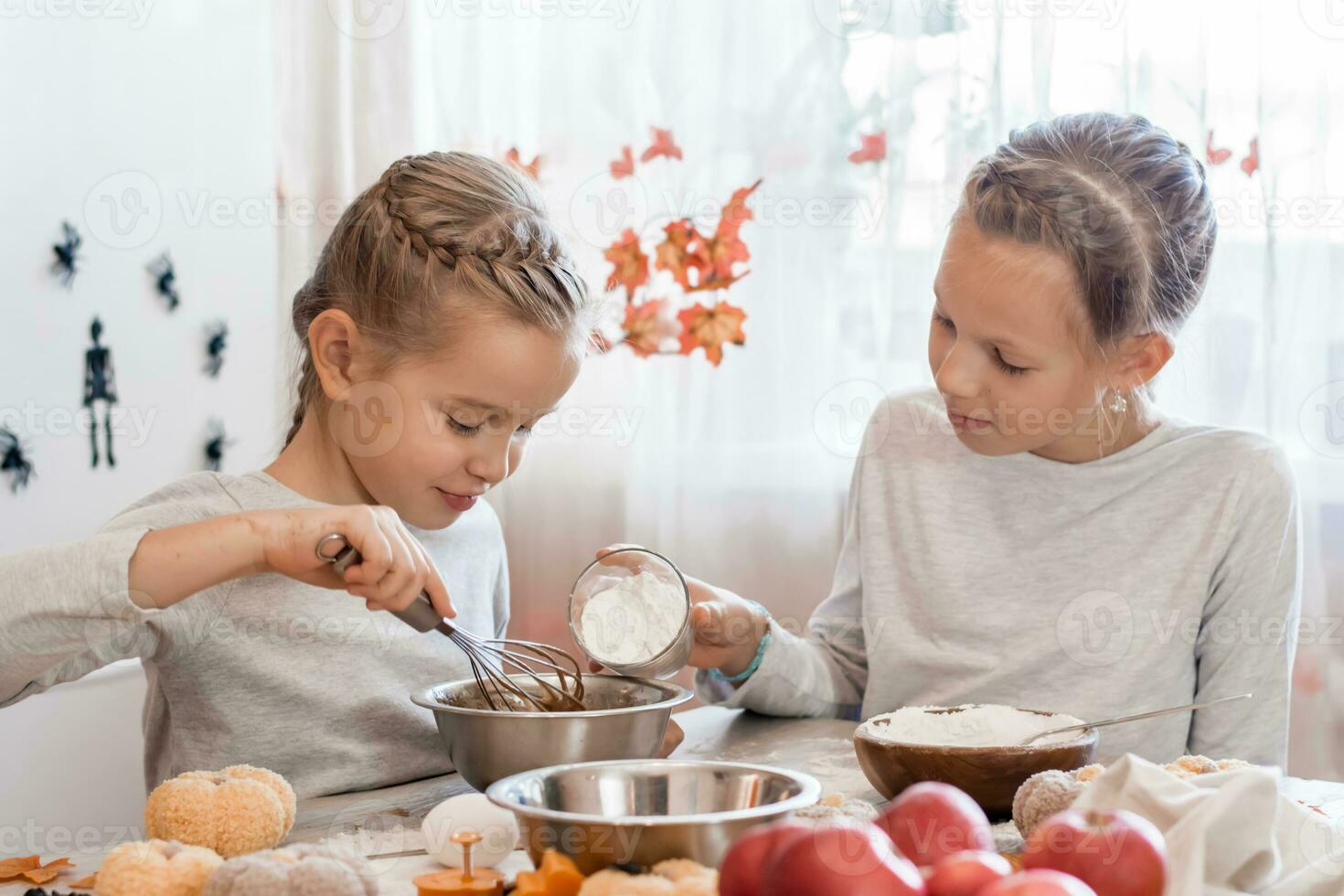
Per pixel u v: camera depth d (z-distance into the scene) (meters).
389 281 1.02
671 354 2.10
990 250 1.08
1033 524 1.29
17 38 1.96
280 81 2.18
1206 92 1.82
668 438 2.10
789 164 2.04
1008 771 0.83
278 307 2.22
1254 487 1.23
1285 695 1.21
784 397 2.05
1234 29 1.81
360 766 1.10
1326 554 1.79
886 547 1.37
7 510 1.94
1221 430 1.28
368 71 2.18
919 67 1.95
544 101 2.14
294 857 0.64
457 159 1.12
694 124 2.08
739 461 2.07
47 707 1.74
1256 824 0.65
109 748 1.83
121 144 2.12
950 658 1.29
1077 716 1.23
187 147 2.24
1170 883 0.62
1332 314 1.80
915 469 1.37
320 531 0.88
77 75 2.04
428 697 0.94
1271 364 1.80
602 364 2.12
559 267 1.05
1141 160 1.15
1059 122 1.20
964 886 0.56
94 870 0.73
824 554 2.04
